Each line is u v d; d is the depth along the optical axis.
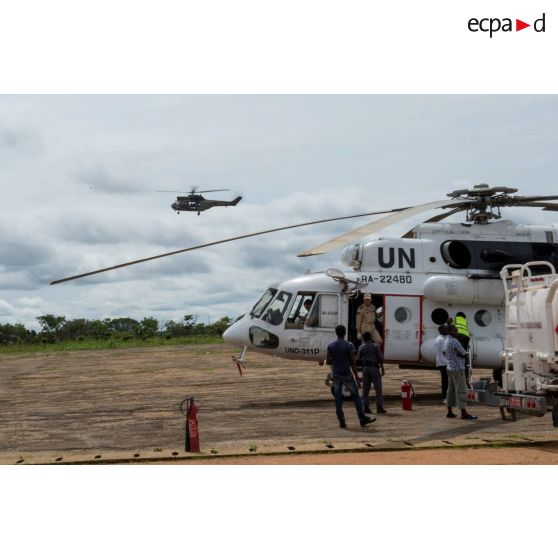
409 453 10.03
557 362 10.23
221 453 10.23
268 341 16.42
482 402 11.92
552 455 9.72
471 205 16.30
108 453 10.58
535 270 16.66
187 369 28.20
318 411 14.79
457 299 16.36
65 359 38.44
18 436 12.42
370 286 16.44
